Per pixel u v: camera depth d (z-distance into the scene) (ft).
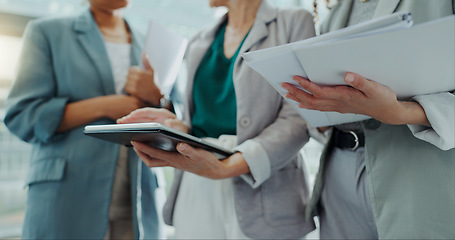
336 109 1.67
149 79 3.42
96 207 3.05
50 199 2.95
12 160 5.55
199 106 2.91
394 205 1.91
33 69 3.20
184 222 2.62
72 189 3.01
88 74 3.34
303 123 2.67
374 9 2.24
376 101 1.51
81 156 3.11
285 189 2.58
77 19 3.56
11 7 5.07
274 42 2.67
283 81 1.70
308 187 2.83
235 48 2.90
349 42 1.25
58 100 3.16
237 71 2.66
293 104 1.99
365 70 1.40
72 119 3.13
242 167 2.31
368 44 1.25
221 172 2.21
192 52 3.08
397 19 1.17
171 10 6.51
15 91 3.15
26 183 3.06
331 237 2.49
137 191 3.23
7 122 3.11
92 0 3.65
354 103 1.56
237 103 2.58
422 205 1.82
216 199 2.56
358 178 2.23
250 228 2.41
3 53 5.10
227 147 2.59
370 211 2.19
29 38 3.33
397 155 1.95
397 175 1.94
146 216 3.47
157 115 2.68
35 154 3.20
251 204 2.47
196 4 6.85
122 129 1.69
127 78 3.43
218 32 3.16
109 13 3.79
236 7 2.95
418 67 1.37
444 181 1.78
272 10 2.88
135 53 3.77
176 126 2.71
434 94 1.65
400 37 1.20
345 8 2.44
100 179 3.12
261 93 2.60
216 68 2.92
